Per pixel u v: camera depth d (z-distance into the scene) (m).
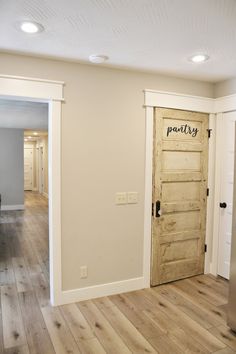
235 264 2.26
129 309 2.64
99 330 2.30
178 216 3.22
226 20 1.80
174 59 2.52
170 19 1.79
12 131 7.89
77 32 1.98
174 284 3.19
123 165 2.88
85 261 2.79
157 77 2.97
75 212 2.71
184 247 3.30
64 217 2.66
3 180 7.89
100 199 2.81
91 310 2.62
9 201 7.97
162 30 1.95
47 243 4.75
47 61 2.50
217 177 3.35
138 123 2.91
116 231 2.91
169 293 2.97
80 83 2.63
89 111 2.69
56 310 2.60
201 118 3.26
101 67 2.71
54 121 2.55
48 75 2.51
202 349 2.09
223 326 2.39
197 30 1.95
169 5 1.62
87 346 2.11
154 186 3.03
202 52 2.36
